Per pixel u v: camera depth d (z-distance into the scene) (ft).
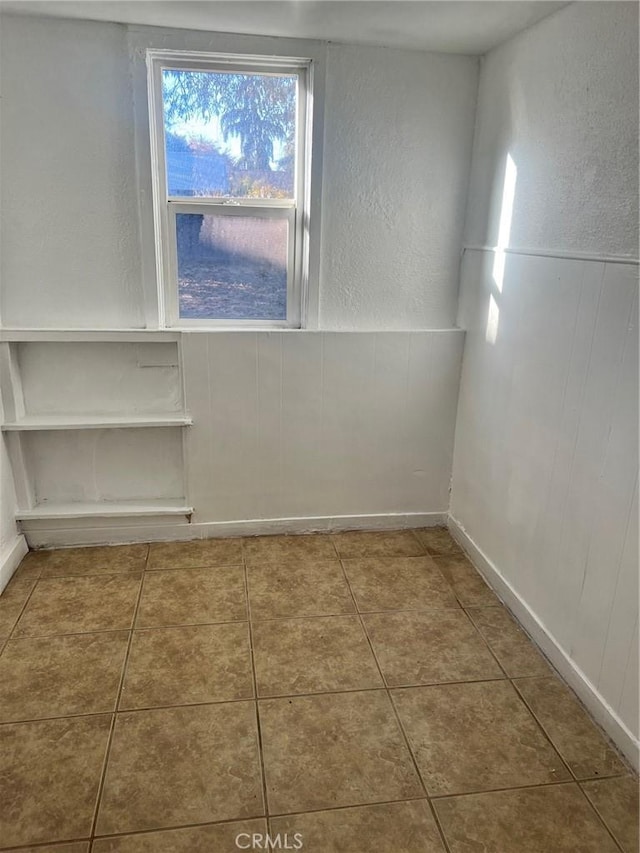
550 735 5.54
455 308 8.77
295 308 8.56
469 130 8.00
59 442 8.41
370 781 5.02
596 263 5.54
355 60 7.46
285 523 9.15
